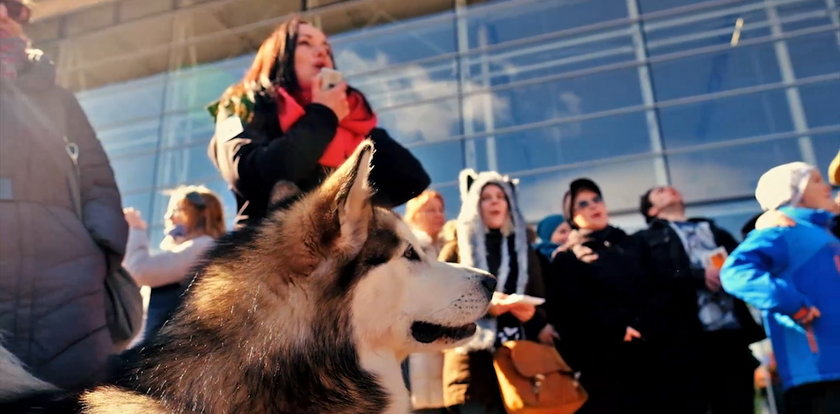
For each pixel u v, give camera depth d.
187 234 3.44
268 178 2.40
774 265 2.76
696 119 4.11
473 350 2.95
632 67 4.31
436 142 4.66
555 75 4.54
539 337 3.13
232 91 2.78
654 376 3.13
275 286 1.79
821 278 2.65
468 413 2.96
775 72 3.92
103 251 2.60
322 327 1.80
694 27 4.20
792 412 2.72
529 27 4.61
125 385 1.72
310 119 2.47
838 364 2.50
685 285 3.21
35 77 2.52
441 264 2.07
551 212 4.36
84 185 2.65
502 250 3.19
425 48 4.80
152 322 3.18
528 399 2.79
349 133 2.77
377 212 1.99
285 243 1.83
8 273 2.26
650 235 3.37
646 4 4.32
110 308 2.67
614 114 4.31
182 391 1.67
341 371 1.81
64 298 2.35
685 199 4.00
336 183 1.80
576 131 4.43
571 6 4.51
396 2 4.75
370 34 4.84
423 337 1.98
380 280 1.90
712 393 3.13
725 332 3.15
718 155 3.99
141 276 3.19
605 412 3.18
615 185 4.23
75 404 1.64
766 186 2.97
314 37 2.82
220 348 1.73
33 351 2.27
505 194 3.26
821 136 3.72
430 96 4.75
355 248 1.86
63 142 2.55
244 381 1.69
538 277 3.26
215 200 3.56
